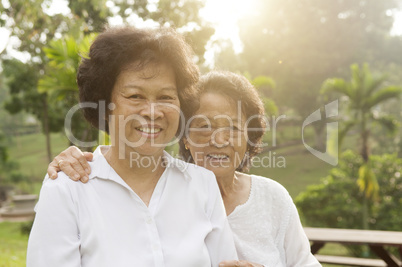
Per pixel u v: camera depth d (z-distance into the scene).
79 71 1.43
